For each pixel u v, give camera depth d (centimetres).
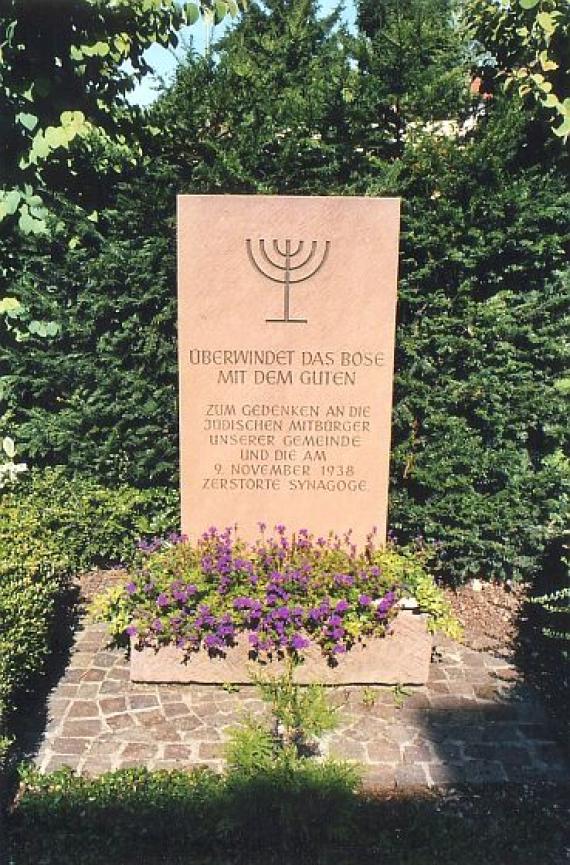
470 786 403
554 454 607
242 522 533
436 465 598
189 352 509
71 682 489
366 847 358
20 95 577
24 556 470
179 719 453
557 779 411
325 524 536
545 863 355
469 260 567
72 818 368
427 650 482
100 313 602
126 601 491
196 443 521
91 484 635
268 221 494
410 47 578
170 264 596
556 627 534
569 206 565
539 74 554
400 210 550
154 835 363
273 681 439
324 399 518
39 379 625
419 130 579
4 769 405
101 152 588
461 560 613
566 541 576
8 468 601
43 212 591
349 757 423
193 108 583
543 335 586
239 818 356
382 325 509
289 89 618
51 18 576
